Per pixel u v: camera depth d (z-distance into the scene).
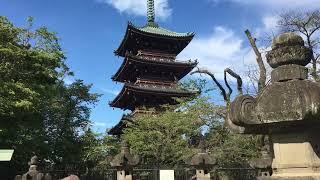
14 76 28.27
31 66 28.88
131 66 50.19
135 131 36.66
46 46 33.16
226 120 7.57
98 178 26.66
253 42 33.53
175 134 34.78
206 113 33.66
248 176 24.67
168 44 53.41
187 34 53.16
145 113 44.81
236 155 29.36
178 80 50.59
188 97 40.66
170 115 35.66
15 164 34.56
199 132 33.88
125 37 52.56
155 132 34.69
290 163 6.70
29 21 32.03
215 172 24.55
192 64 50.56
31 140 34.81
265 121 6.33
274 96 6.30
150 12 58.00
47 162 43.00
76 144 45.22
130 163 21.06
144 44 52.88
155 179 25.89
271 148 7.11
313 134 6.70
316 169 6.54
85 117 48.25
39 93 30.05
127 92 48.38
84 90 47.97
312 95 6.02
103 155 42.50
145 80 50.81
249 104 6.53
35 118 30.38
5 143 30.06
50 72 31.38
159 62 49.53
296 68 6.57
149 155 35.16
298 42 6.75
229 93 35.31
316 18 35.38
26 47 30.84
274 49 6.91
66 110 45.81
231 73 33.84
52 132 44.47
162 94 47.84
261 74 32.50
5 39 28.30
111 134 52.28
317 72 33.12
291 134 6.74
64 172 27.50
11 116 27.48
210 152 29.59
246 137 29.80
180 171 27.34
